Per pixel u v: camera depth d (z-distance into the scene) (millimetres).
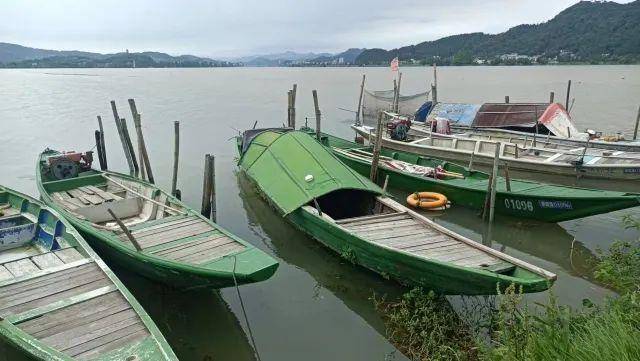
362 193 15141
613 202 13445
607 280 9641
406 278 10875
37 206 13211
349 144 23625
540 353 5969
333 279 12352
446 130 26406
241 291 11750
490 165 22594
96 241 11555
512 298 6949
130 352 7348
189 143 30062
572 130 25312
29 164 24797
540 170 20828
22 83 97562
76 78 127250
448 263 9773
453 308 10539
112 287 9156
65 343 7562
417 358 8906
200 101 57312
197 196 19375
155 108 49250
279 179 15328
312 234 13656
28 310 8398
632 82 76125
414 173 18516
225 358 9281
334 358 9125
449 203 16969
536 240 14883
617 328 5629
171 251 10781
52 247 11461
